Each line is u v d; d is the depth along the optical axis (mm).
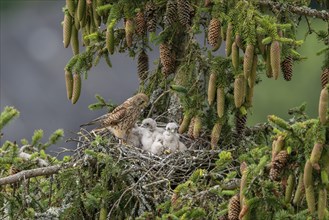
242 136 14422
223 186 12188
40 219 13211
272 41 12367
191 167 14289
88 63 14266
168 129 14781
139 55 15047
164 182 13688
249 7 12758
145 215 12523
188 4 13672
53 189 13906
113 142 15289
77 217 13281
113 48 13805
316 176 10945
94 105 15617
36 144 14812
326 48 13516
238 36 12664
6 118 14258
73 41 14203
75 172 13336
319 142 10766
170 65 14281
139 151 14555
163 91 15312
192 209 11844
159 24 14703
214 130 14000
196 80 14078
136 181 13648
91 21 14289
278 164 11062
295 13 13812
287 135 11125
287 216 11422
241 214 11281
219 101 13477
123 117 15211
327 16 13828
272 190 11383
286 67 13594
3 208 13391
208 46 16266
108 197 13211
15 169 13836
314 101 29812
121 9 13766
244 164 11633
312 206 10859
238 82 13102
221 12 13023
